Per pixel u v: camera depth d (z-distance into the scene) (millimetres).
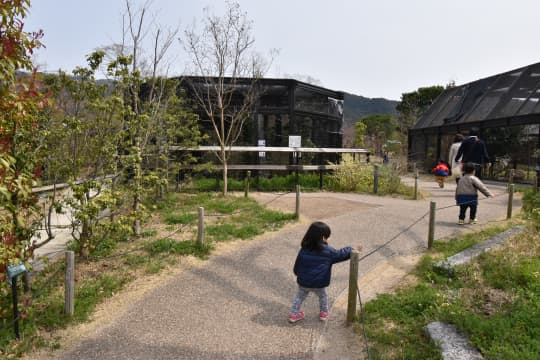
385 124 46875
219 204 10609
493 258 5262
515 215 8742
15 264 3982
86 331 4207
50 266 6238
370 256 6434
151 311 4652
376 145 35750
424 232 7676
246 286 5371
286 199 11836
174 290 5246
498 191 13008
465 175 8141
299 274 4309
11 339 3990
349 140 41000
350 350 3701
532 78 16969
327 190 14094
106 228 6117
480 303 4160
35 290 5246
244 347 3842
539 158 14594
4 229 3883
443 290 4688
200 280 5582
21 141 4590
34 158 4785
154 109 9641
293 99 16500
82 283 5434
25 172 4504
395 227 8156
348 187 13797
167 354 3740
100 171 6254
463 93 22734
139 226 7742
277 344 3889
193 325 4301
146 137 8117
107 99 6199
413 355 3357
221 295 5086
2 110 3660
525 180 15375
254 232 7871
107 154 6199
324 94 18703
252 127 16016
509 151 16484
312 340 3953
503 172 16766
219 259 6422
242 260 6379
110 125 6379
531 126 15250
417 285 4938
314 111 17891
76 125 5414
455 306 4020
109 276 5652
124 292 5215
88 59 5898
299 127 17188
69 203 5512
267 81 16297
